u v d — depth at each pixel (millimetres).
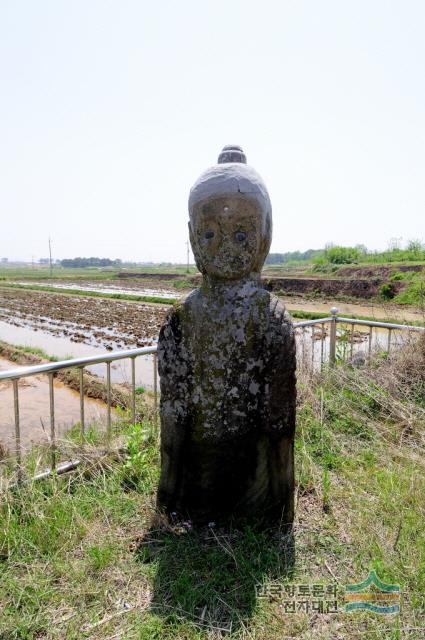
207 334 2482
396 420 4250
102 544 2523
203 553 2457
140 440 3373
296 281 28484
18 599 2145
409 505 2891
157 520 2688
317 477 3281
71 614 2086
